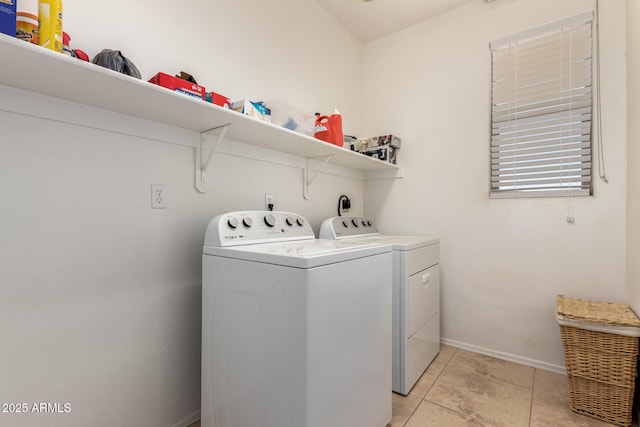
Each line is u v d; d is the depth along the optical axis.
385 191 2.70
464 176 2.30
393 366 1.73
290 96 2.05
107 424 1.18
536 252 2.03
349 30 2.67
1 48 0.73
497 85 2.18
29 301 1.00
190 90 1.20
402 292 1.70
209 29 1.54
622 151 1.75
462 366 2.02
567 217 1.92
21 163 0.99
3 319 0.96
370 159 2.22
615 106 1.77
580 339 1.54
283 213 1.65
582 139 1.89
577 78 1.90
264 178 1.84
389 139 2.49
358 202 2.75
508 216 2.13
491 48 2.19
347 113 2.66
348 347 1.16
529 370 1.98
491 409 1.57
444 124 2.40
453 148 2.35
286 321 1.02
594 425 1.45
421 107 2.52
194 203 1.48
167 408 1.37
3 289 0.96
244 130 1.47
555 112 1.98
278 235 1.55
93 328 1.15
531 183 2.06
